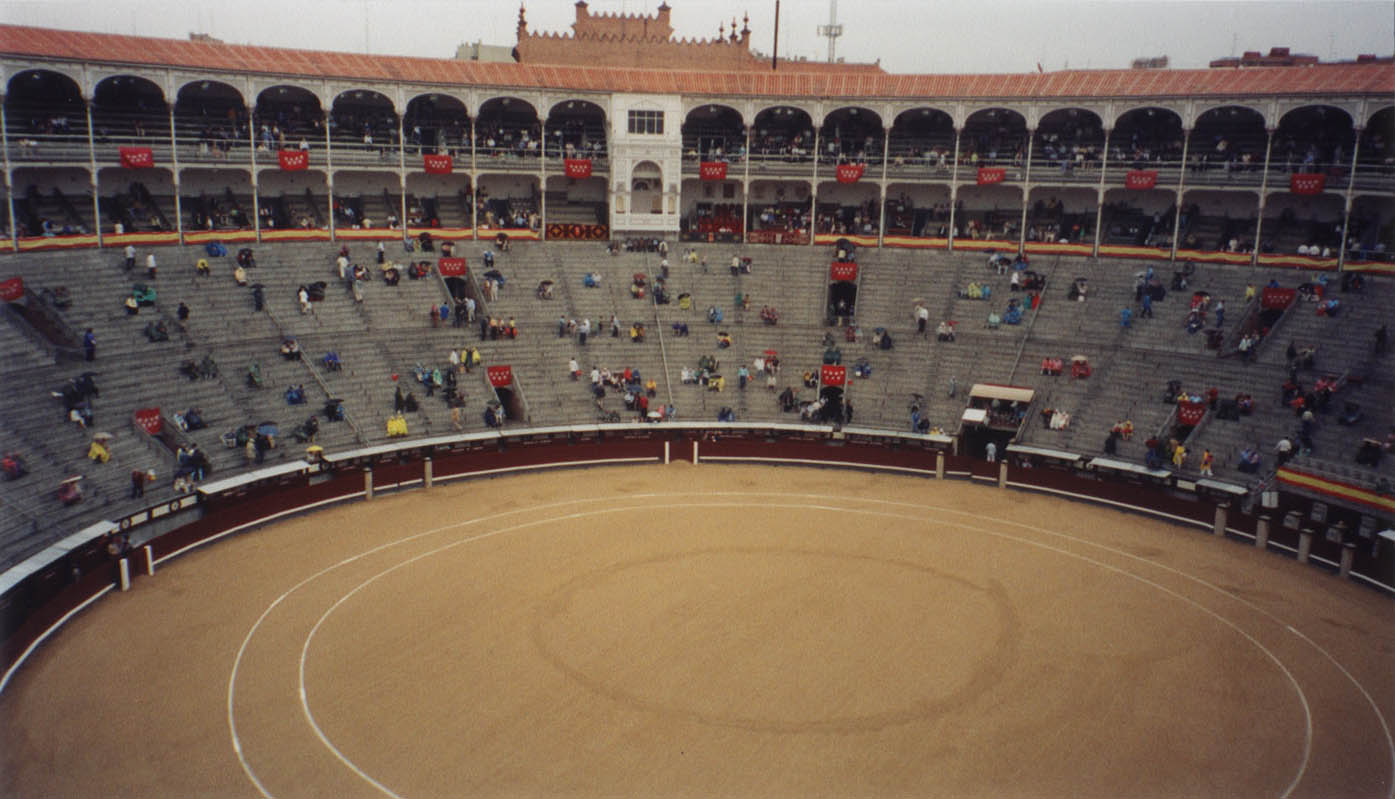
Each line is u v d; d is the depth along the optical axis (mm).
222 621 33219
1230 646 32594
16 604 31922
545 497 48438
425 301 61625
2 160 53438
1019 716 27734
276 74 60906
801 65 93812
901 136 75062
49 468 40344
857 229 73000
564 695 28422
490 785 23844
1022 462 52562
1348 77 59375
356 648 31266
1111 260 65125
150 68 56406
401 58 67250
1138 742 26484
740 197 76812
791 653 31406
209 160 60219
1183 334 57625
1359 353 51938
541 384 58188
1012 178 68062
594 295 65562
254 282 57469
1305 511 43969
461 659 30594
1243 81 62156
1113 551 41906
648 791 23672
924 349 61719
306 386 52594
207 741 25672
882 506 47906
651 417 56781
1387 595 37594
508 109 75000
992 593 36812
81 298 50938
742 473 53562
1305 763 25641
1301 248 60500
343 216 68562
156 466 43438
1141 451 50812
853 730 26766
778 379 60719
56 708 27359
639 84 70438
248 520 42688
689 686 29094
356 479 47281
